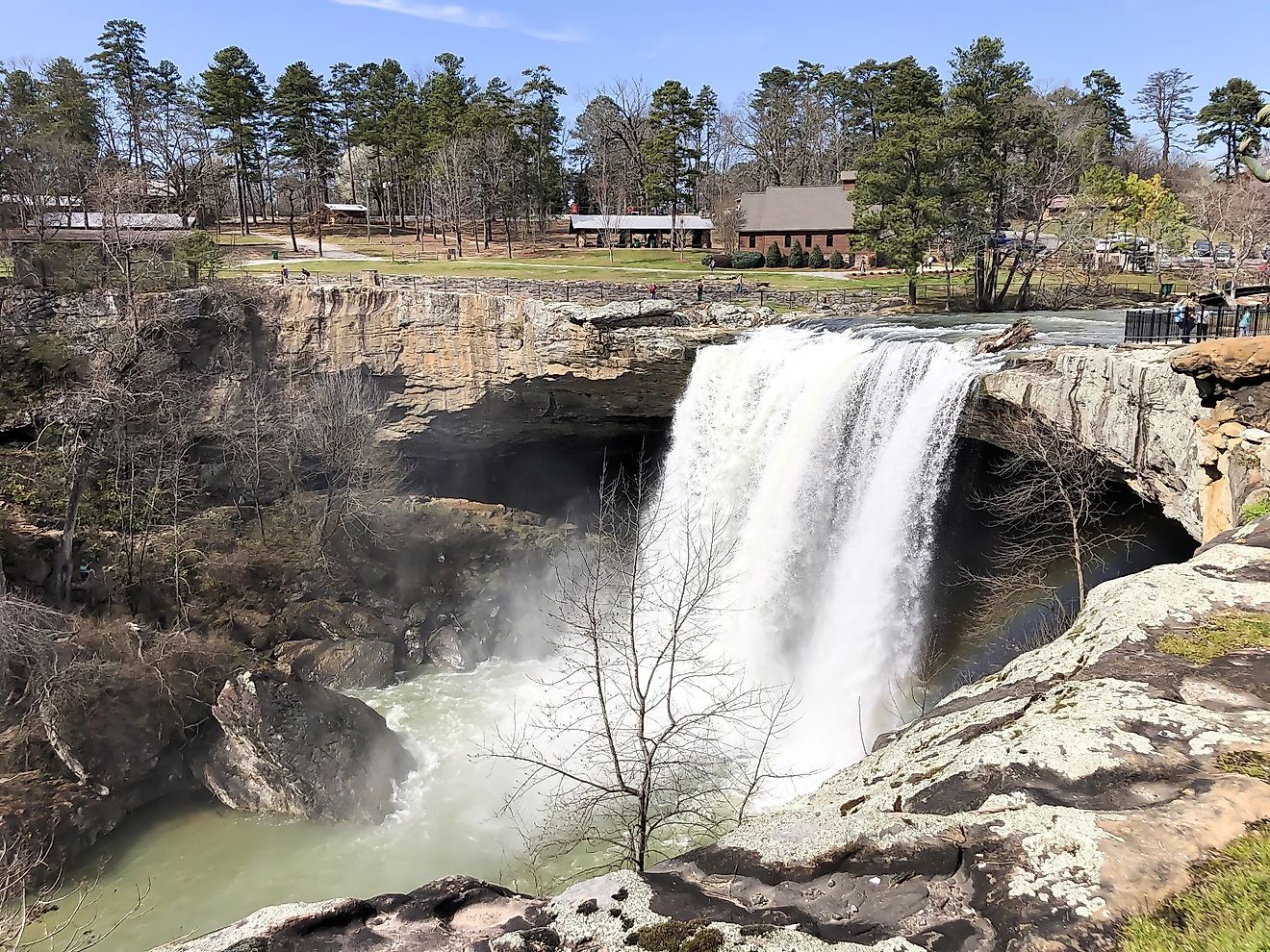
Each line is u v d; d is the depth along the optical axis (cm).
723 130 12044
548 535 4219
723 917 718
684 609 2998
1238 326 2186
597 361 3559
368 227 8625
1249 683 933
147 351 3303
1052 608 2577
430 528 3975
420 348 3959
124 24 9612
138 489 3519
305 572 3569
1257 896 629
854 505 2747
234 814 2527
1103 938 627
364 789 2492
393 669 3372
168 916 2098
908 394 2570
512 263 6681
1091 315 3941
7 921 1998
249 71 9112
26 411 3712
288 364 4066
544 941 702
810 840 798
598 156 11300
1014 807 776
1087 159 7162
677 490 3409
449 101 9275
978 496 2669
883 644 2611
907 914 690
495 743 2834
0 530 3169
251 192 10744
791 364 3012
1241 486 1565
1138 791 779
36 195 4716
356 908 759
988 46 4506
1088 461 2134
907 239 4322
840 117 11094
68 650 2658
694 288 4222
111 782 2481
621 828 2188
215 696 2788
